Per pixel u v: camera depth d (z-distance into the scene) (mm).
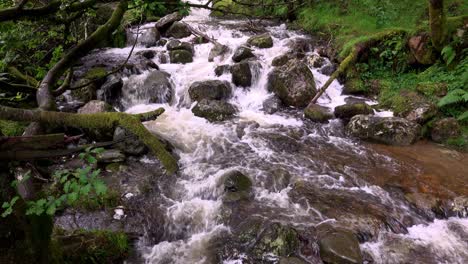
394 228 4875
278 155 6645
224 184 5512
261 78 9305
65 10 3264
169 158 3352
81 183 2211
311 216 4980
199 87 8586
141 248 4531
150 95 8703
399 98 8266
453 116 7535
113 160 6066
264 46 10906
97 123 2764
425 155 6727
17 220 2418
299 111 8484
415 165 6383
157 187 5582
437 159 6578
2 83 3980
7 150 2156
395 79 9055
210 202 5305
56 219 4676
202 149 6785
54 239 3477
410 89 8484
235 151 6738
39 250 2619
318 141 7246
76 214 4812
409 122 7277
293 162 6422
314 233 4602
